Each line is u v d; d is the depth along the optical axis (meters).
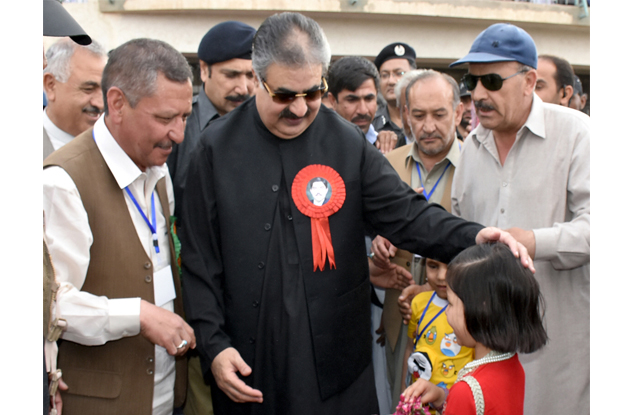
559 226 1.77
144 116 1.55
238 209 1.70
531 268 1.39
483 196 2.03
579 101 3.10
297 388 1.66
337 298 1.71
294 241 1.70
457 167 2.17
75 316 1.50
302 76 1.52
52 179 1.53
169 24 5.88
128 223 1.67
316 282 1.68
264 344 1.70
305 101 1.58
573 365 1.93
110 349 1.64
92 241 1.59
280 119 1.61
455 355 1.89
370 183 1.78
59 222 1.53
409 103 2.25
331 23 6.28
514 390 1.36
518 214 1.92
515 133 1.93
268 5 5.79
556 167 1.88
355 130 1.82
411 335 2.12
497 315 1.32
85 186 1.59
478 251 1.42
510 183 1.94
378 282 2.32
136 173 1.67
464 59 1.86
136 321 1.54
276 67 1.51
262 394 1.67
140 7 5.65
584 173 1.82
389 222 1.78
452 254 1.68
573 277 1.92
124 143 1.63
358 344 1.77
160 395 1.79
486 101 1.85
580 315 1.93
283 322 1.68
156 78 1.52
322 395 1.68
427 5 6.18
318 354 1.67
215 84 2.53
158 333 1.55
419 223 1.73
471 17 6.35
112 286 1.63
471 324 1.36
